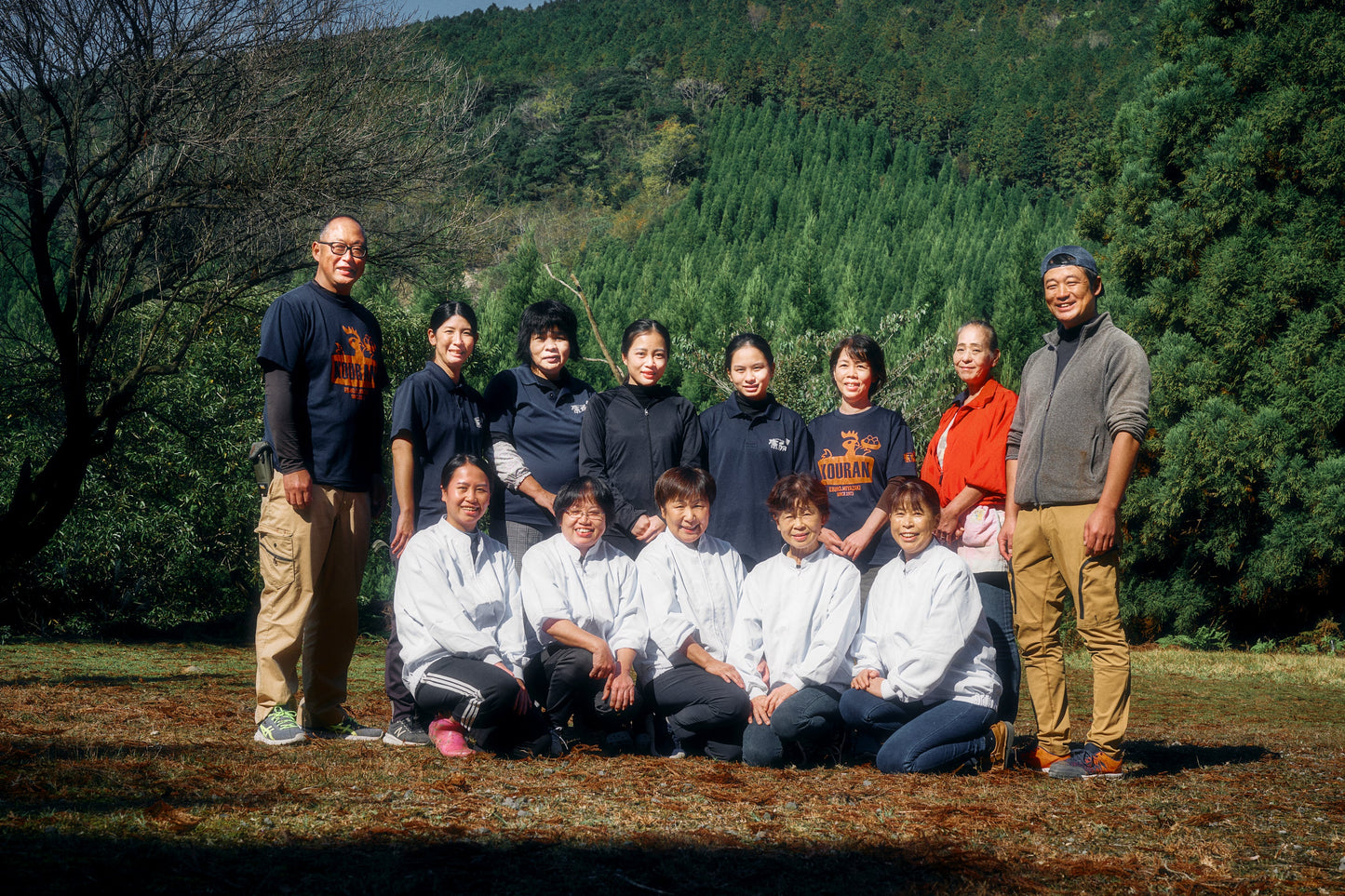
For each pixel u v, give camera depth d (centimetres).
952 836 250
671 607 384
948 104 9788
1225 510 1219
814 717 354
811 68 10769
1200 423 1199
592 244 7719
